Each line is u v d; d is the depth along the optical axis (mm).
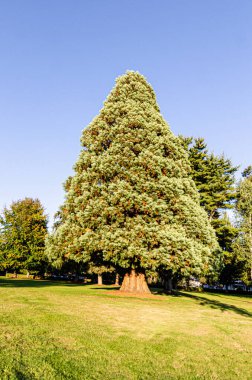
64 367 6086
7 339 7262
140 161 19484
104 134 21609
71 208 20297
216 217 43688
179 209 19266
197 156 41031
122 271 22156
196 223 19516
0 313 9773
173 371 6461
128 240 17359
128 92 23781
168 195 19109
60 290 19234
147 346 7875
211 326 10758
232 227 38219
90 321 9898
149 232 17344
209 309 15297
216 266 28969
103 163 19875
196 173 40312
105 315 11109
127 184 18516
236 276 41562
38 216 47969
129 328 9531
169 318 11656
